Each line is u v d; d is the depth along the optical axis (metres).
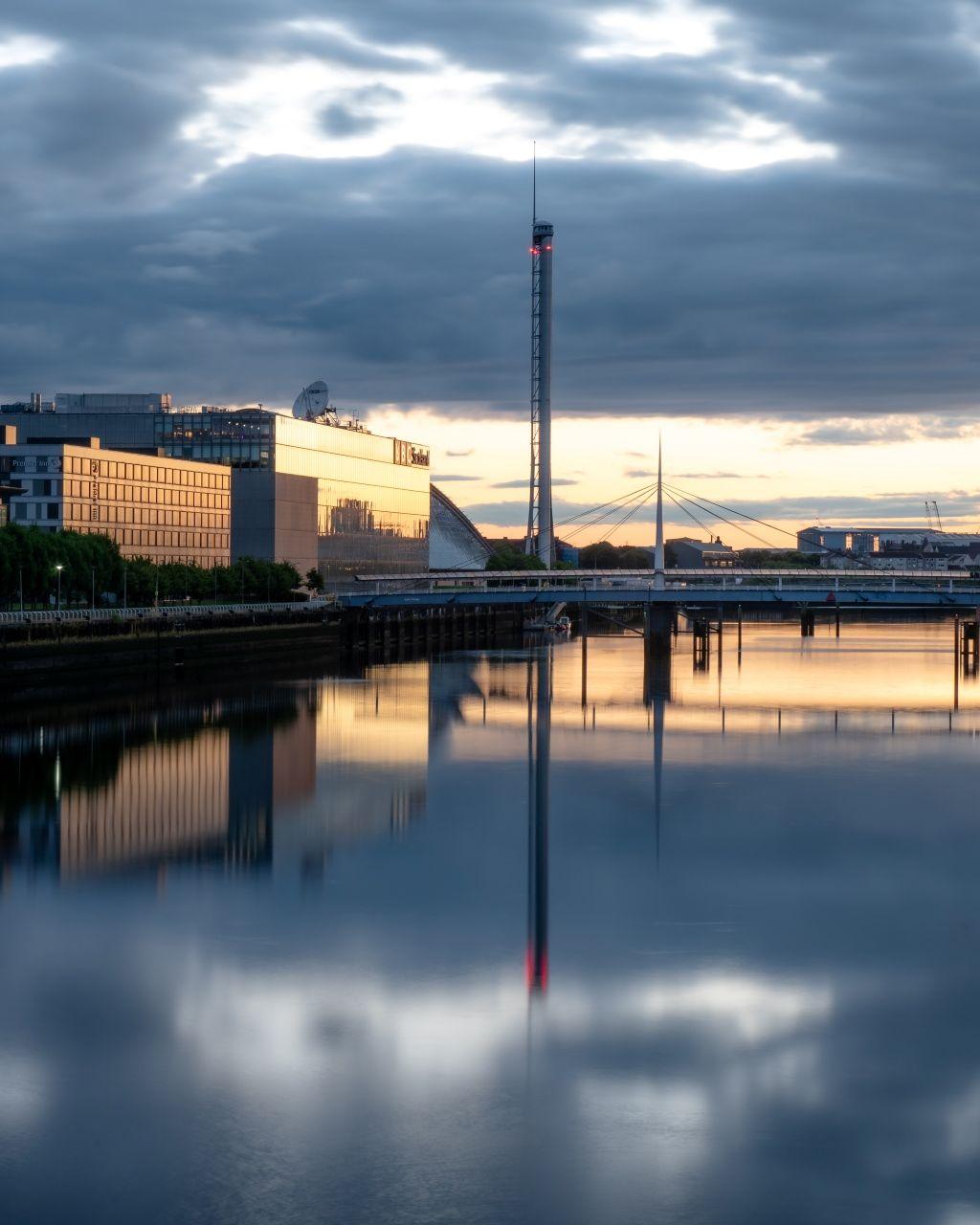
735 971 66.44
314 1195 47.53
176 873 82.75
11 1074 55.47
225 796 105.19
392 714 157.75
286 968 66.56
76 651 176.88
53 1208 46.78
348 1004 62.34
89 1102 53.31
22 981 64.62
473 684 197.62
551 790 109.31
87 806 101.12
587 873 83.44
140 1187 47.97
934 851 88.88
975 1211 46.75
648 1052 57.69
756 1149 50.34
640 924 73.50
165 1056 57.16
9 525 199.88
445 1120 52.31
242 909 75.44
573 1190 47.88
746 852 88.62
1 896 77.69
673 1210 46.84
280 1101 53.59
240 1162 49.44
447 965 67.06
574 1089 54.47
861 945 70.19
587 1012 61.62
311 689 188.62
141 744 131.12
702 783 112.44
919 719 154.88
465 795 106.81
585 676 195.00
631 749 130.75
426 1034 59.34
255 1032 59.34
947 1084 54.97
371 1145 50.53
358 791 108.50
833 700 176.62
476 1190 47.94
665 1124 51.97
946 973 66.25
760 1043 58.47
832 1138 51.00
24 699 163.38
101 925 72.56
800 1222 46.25
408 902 77.06
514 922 73.69
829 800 105.06
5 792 105.56
